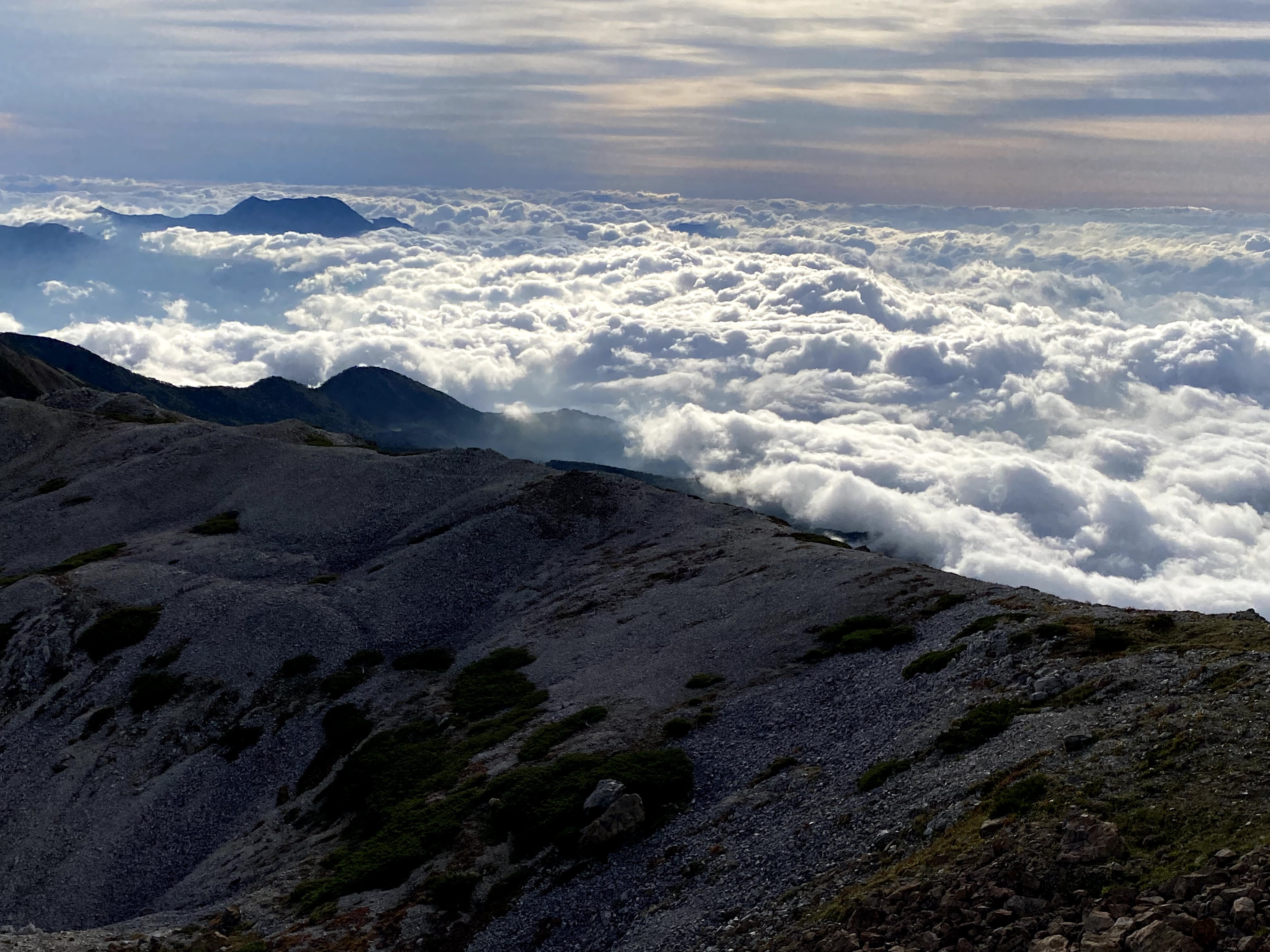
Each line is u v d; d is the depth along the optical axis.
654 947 32.47
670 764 47.44
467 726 60.53
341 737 63.44
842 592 65.81
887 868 29.89
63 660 74.69
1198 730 29.36
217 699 69.50
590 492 104.25
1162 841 24.20
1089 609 48.25
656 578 80.38
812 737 45.97
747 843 37.69
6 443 140.12
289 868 48.88
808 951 26.22
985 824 28.19
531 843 43.62
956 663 45.97
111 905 51.94
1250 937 18.14
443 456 119.25
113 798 60.47
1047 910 22.80
